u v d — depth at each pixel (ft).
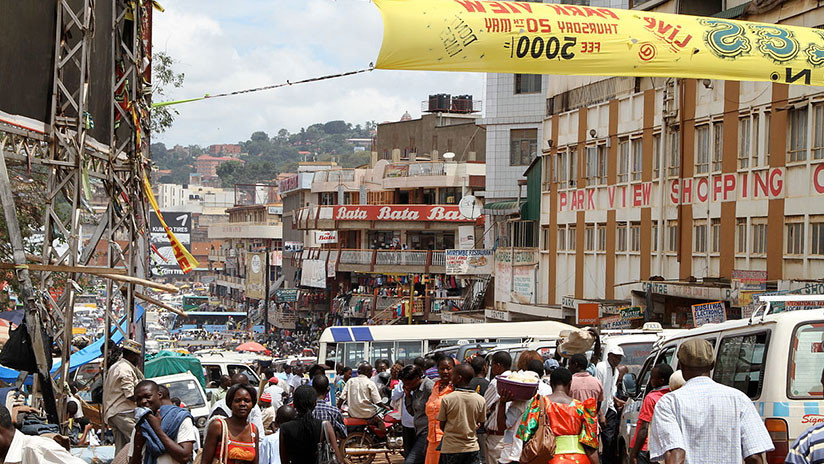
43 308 46.44
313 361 103.81
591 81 114.52
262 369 76.79
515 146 156.76
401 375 42.98
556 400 27.89
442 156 233.55
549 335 86.63
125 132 58.39
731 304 76.74
